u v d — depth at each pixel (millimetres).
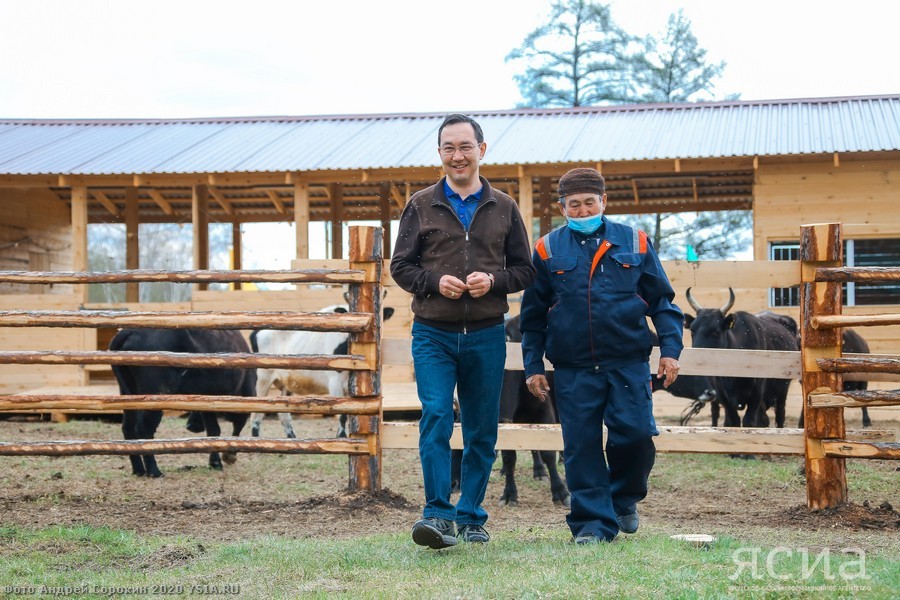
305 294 14594
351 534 5426
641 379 4691
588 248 4758
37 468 8812
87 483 7895
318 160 15531
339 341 11570
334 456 9906
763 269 6500
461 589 3682
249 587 3916
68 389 14812
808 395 6145
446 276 4496
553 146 15609
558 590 3590
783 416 11141
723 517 6066
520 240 4742
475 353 4652
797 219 14758
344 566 4266
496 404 4758
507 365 6945
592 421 4707
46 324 6211
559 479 7215
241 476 8500
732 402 10016
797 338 11680
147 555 4656
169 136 18250
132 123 20062
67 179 15562
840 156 14367
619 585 3654
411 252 4684
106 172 15344
